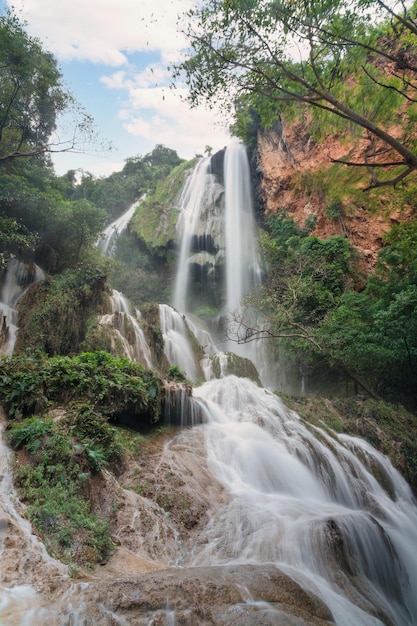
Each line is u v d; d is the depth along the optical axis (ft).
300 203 77.51
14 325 44.27
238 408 35.86
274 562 16.84
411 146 30.32
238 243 88.63
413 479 37.68
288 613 12.01
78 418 22.39
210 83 24.66
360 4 21.61
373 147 25.09
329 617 13.41
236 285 85.87
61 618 10.68
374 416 43.88
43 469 18.19
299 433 33.32
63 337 44.80
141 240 97.40
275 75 24.22
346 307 52.42
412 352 45.62
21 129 55.83
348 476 31.53
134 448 24.72
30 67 45.91
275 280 63.77
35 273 52.03
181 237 93.71
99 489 19.13
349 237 65.31
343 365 50.67
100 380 26.43
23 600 11.37
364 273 61.31
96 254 65.67
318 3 21.04
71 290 47.62
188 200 101.24
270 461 27.84
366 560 19.61
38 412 23.70
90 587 12.03
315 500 26.40
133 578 12.66
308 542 18.06
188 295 89.56
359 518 21.44
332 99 20.77
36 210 53.67
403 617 18.48
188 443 27.81
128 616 10.91
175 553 17.81
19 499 16.53
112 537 17.19
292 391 64.64
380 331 46.85
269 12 21.62
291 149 78.79
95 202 118.73
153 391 29.04
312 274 58.70
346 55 23.38
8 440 20.35
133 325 48.44
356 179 64.39
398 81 24.79
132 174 136.05
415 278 47.91
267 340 70.03
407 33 26.00
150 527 18.53
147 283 86.94
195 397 33.22
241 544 18.29
